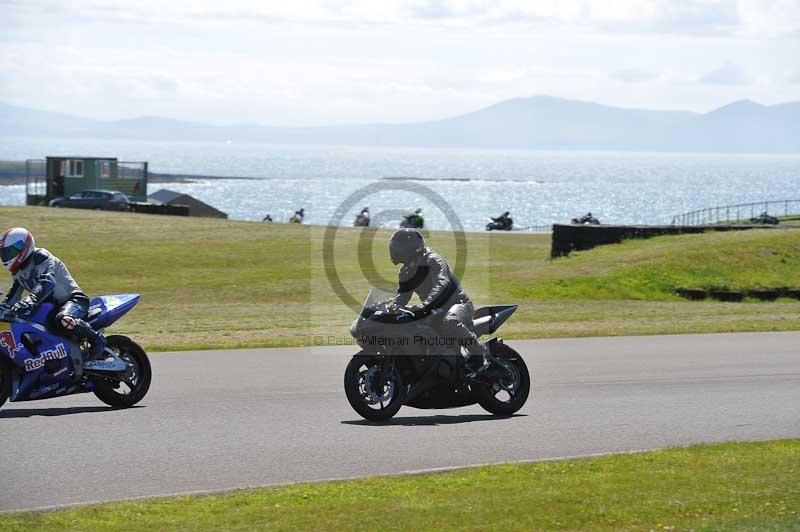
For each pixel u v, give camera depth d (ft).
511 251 308.40
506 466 65.77
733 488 60.03
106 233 329.72
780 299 221.25
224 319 164.14
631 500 57.00
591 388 100.22
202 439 73.51
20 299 83.51
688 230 284.20
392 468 65.82
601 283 221.05
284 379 102.17
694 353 126.62
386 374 80.84
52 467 63.93
